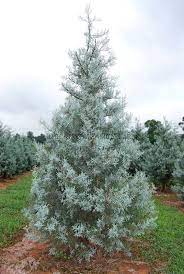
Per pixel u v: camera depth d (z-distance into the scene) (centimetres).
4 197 1555
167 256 891
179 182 1773
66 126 813
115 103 835
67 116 823
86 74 851
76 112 816
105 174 811
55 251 827
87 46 855
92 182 798
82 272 773
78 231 759
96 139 777
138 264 827
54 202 809
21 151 3006
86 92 821
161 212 1423
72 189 747
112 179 798
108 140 772
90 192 794
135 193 802
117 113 834
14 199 1538
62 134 811
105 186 773
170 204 1747
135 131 2436
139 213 823
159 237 1038
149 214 850
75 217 802
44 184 800
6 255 857
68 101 832
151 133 2958
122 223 802
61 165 782
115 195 755
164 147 2100
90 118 812
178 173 1742
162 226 1180
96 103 814
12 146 2734
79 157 791
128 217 791
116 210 765
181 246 981
